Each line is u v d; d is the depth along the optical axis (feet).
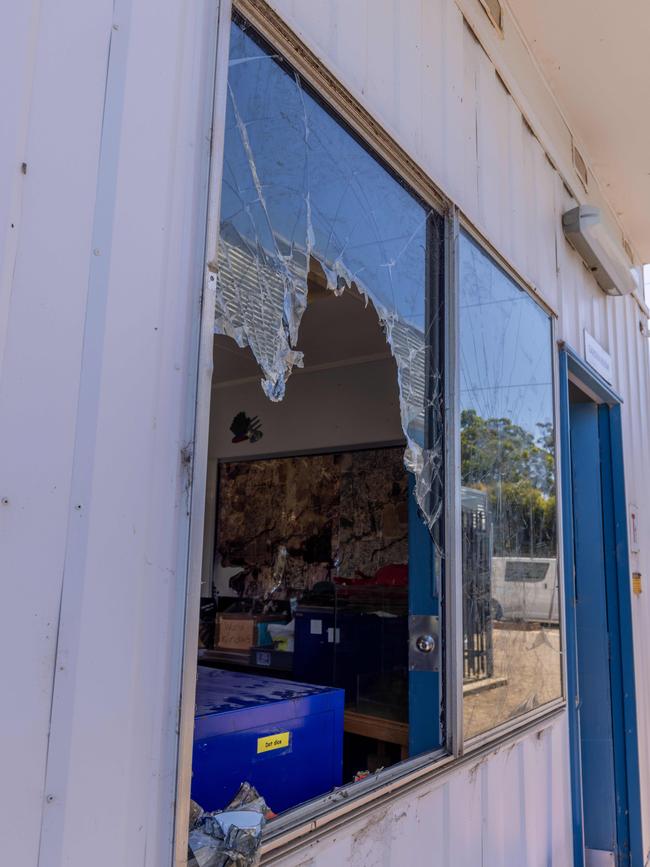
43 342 2.86
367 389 12.29
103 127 3.18
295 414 13.07
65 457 2.90
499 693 6.81
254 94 4.34
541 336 9.04
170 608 3.29
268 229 4.37
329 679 9.82
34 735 2.71
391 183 5.84
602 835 11.29
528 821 7.19
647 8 8.55
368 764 8.67
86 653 2.91
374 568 11.64
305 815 4.24
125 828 2.99
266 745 4.74
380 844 4.75
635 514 12.95
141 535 3.18
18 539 2.71
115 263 3.17
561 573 8.76
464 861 5.81
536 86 9.61
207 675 5.96
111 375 3.11
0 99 2.77
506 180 8.20
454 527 6.07
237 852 3.47
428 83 6.42
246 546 13.29
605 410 12.51
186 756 3.26
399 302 5.88
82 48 3.12
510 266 7.88
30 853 2.66
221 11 3.86
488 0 7.97
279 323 4.40
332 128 5.10
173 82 3.56
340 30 5.10
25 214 2.83
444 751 5.76
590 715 11.69
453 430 6.20
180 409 3.43
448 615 5.95
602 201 12.86
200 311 3.55
